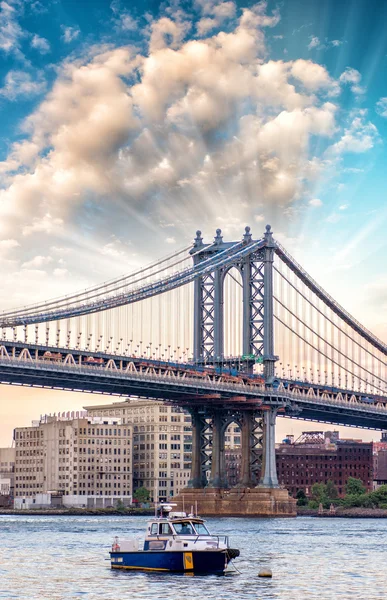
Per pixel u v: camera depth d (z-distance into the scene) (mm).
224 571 107500
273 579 104062
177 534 108375
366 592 95875
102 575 106062
